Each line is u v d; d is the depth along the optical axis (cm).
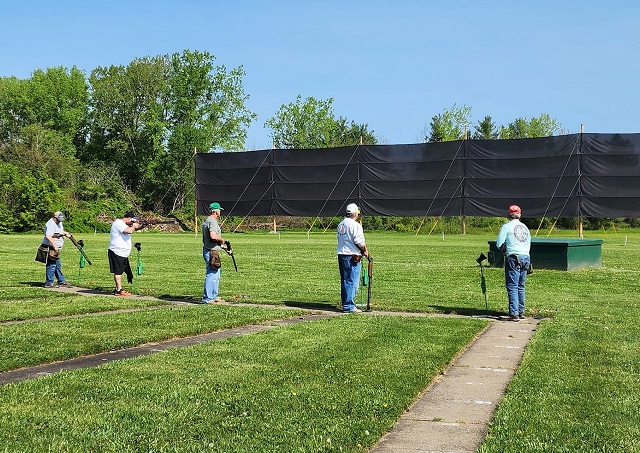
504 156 4722
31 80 8356
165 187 7588
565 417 649
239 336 1033
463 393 746
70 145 7944
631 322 1213
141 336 1016
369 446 576
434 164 4891
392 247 3494
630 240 4378
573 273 2039
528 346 984
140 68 7681
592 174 4522
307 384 750
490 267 2259
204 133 7444
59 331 1056
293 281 1872
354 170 5075
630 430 613
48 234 1712
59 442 563
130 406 662
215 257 1445
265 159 5275
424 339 1019
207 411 650
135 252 3017
